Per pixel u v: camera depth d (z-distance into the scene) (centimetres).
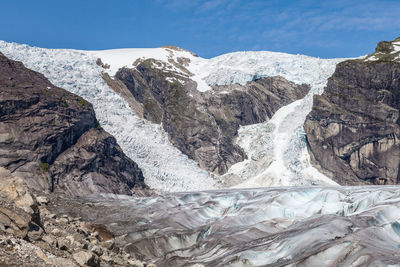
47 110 13712
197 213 9412
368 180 16088
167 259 6894
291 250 6650
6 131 12862
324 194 9194
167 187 14775
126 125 16562
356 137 16212
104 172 13688
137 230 7962
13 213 3164
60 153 13425
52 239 3331
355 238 6475
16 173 12406
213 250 7288
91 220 8619
